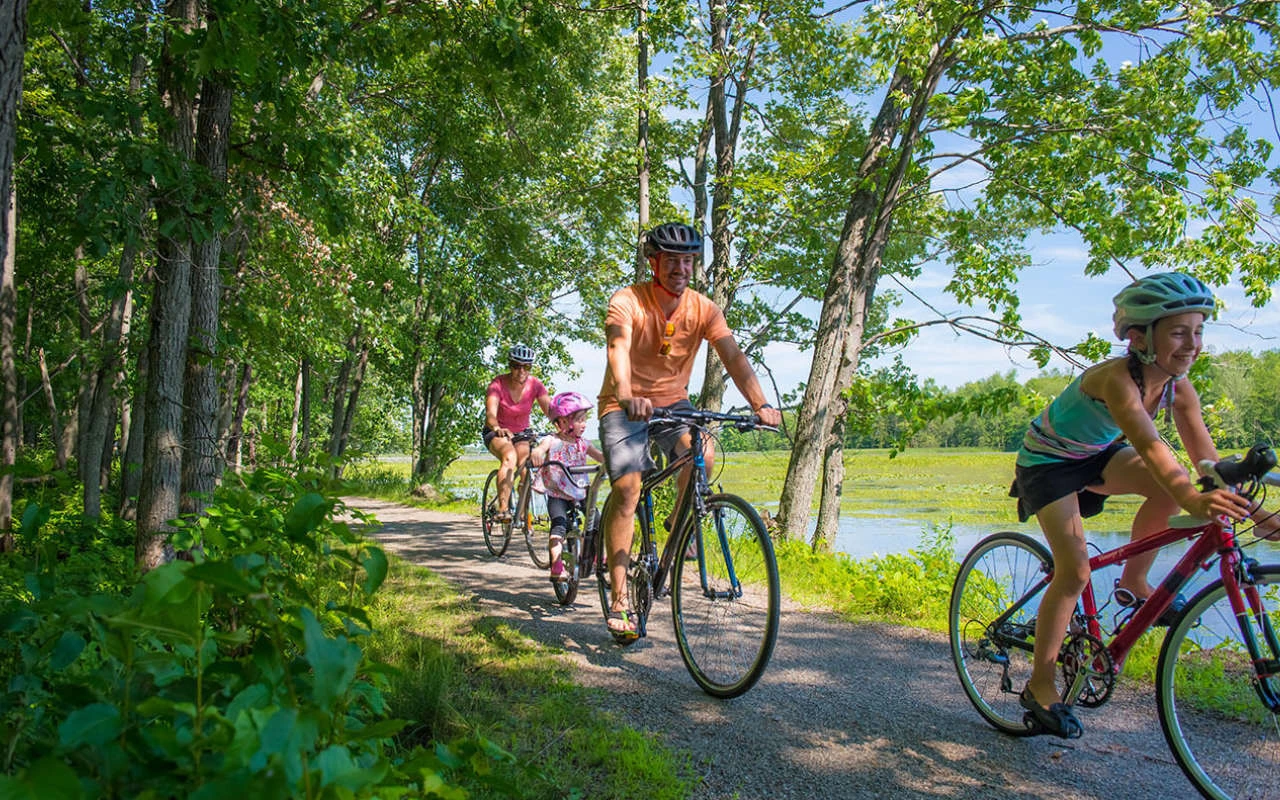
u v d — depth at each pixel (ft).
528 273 72.08
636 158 43.29
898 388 34.91
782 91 45.37
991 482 97.45
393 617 16.92
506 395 27.61
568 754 10.30
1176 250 31.42
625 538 15.38
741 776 10.31
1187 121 32.50
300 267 34.86
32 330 50.60
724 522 13.52
